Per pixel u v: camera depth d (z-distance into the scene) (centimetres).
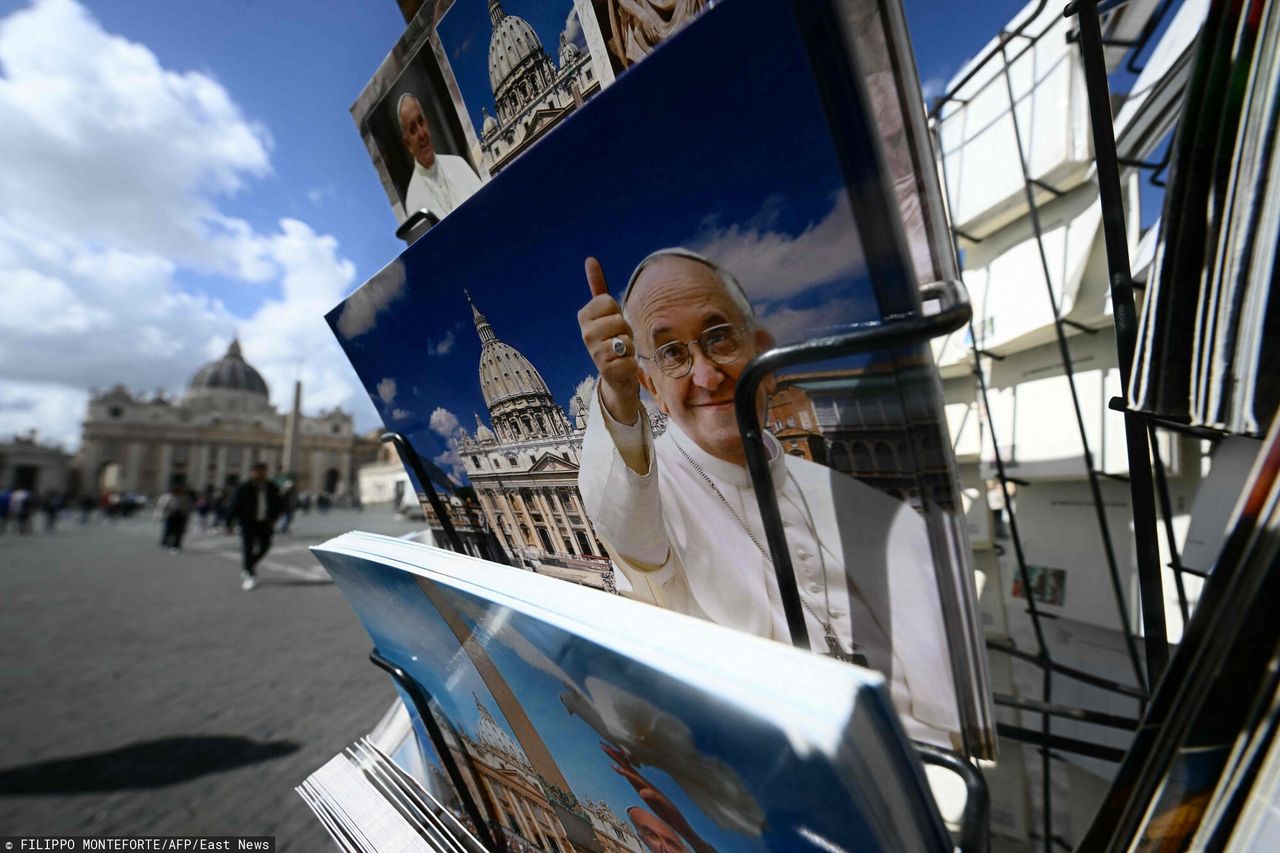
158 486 5703
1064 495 134
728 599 48
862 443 38
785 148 32
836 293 35
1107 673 120
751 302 39
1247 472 62
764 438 42
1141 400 42
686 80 33
